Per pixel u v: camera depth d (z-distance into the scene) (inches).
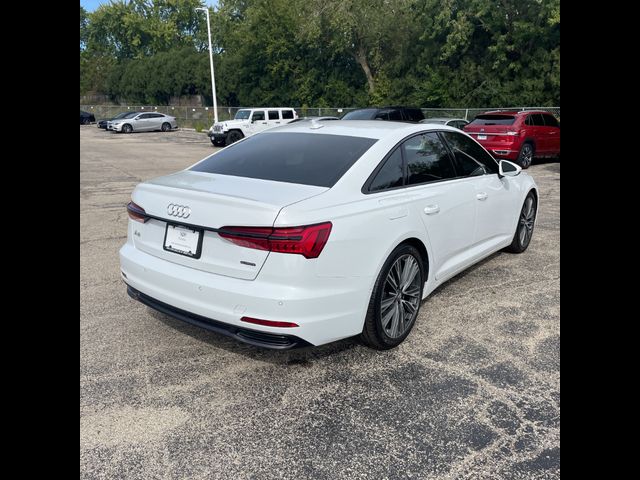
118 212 324.8
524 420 111.4
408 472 95.7
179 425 108.7
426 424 109.7
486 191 184.7
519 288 188.7
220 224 116.1
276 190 123.0
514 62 1007.0
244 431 107.0
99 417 110.7
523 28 958.4
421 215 145.9
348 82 1417.3
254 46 1566.2
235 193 121.3
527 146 545.0
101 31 2965.1
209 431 106.9
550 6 903.7
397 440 104.5
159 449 101.3
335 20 1212.5
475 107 1060.5
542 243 251.0
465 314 166.1
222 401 117.3
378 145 143.1
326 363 134.6
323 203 119.6
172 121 1497.3
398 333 142.4
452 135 177.6
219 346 143.1
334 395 119.9
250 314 113.7
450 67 1109.1
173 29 2775.6
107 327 153.3
